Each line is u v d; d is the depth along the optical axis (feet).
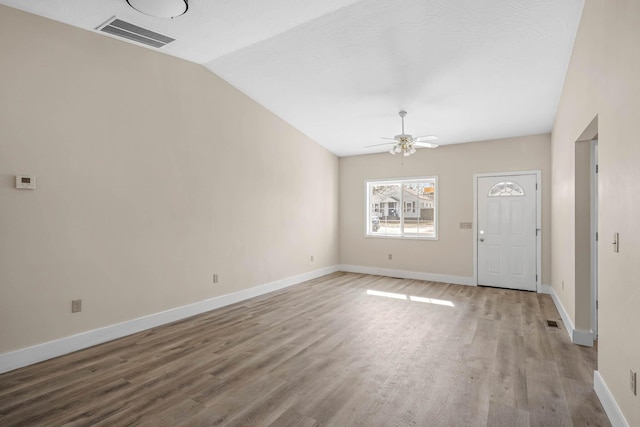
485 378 8.27
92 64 10.27
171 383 7.97
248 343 10.51
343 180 24.30
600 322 7.53
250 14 9.81
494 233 18.95
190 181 13.30
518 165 18.42
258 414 6.73
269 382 8.04
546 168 17.72
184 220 13.07
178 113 12.84
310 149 20.89
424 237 21.04
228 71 13.93
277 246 18.06
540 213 17.74
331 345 10.37
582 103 9.28
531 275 17.93
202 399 7.28
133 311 11.36
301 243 20.12
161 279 12.26
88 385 7.86
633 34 5.48
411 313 13.79
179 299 12.89
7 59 8.52
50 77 9.31
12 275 8.63
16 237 8.70
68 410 6.84
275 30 10.75
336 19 10.16
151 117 11.92
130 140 11.27
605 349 7.15
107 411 6.82
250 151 16.20
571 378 8.29
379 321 12.74
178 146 12.84
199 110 13.65
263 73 13.88
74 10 9.00
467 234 19.70
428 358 9.44
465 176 19.81
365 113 16.78
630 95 5.64
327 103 16.08
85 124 10.08
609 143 6.83
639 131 5.25
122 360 9.22
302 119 18.17
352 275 22.40
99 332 10.40
